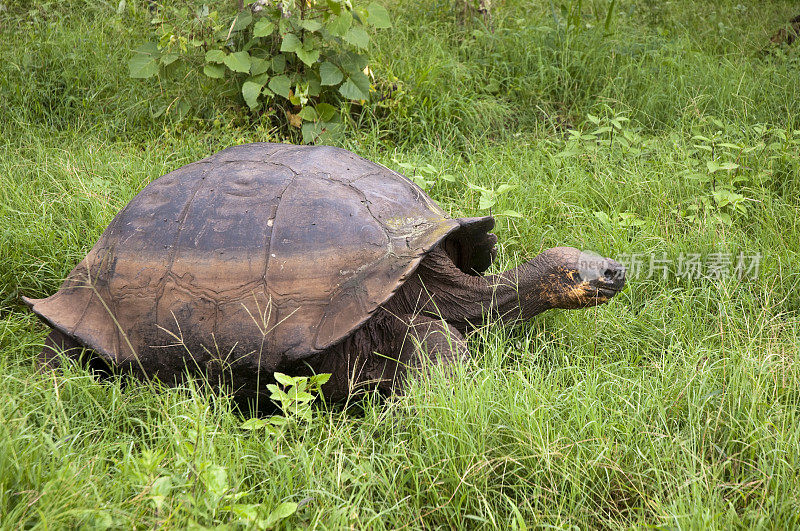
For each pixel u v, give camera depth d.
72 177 4.62
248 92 5.12
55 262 4.06
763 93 5.84
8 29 6.35
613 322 3.69
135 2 6.72
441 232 3.17
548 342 3.48
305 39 5.19
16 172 4.73
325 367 3.11
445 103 5.62
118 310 3.11
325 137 5.19
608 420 2.85
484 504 2.50
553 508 2.54
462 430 2.66
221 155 3.56
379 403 3.21
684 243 4.22
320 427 2.94
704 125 5.48
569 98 6.18
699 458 2.69
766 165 4.90
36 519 2.15
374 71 5.69
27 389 2.82
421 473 2.58
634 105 5.95
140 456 2.68
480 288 3.44
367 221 3.12
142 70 5.29
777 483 2.49
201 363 3.02
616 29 6.95
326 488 2.55
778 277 3.92
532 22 7.01
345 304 2.97
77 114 5.65
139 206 3.30
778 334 3.45
